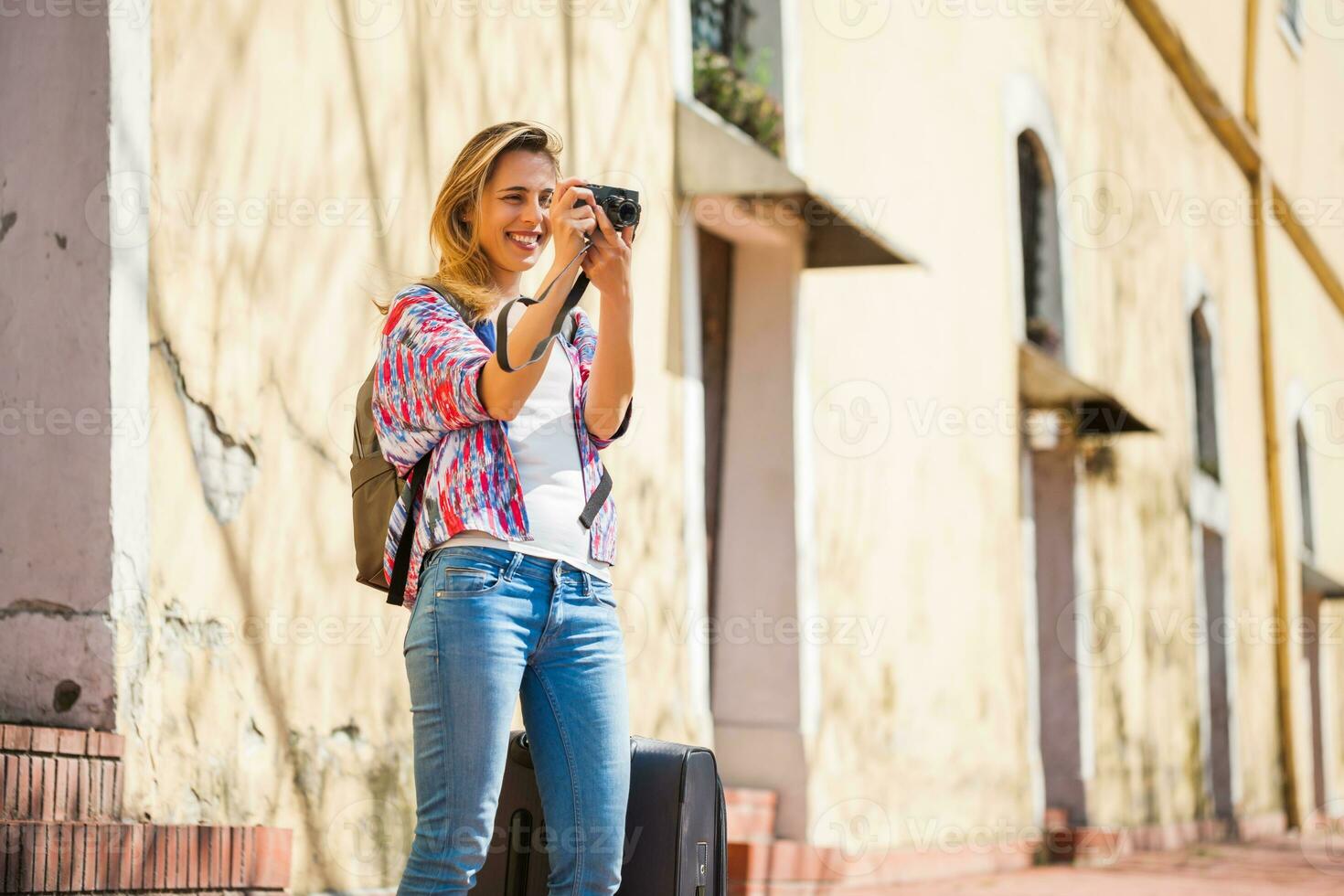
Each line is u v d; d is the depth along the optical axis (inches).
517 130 268.5
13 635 384.8
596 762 257.4
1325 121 1920.5
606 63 589.3
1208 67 1470.2
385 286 465.7
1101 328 1158.3
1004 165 982.4
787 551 686.5
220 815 396.5
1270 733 1550.2
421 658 246.7
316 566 433.1
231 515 407.5
